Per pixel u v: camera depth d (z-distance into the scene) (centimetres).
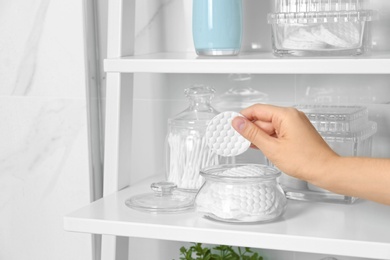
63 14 142
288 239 99
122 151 129
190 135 121
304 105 125
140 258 147
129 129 131
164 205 114
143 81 142
